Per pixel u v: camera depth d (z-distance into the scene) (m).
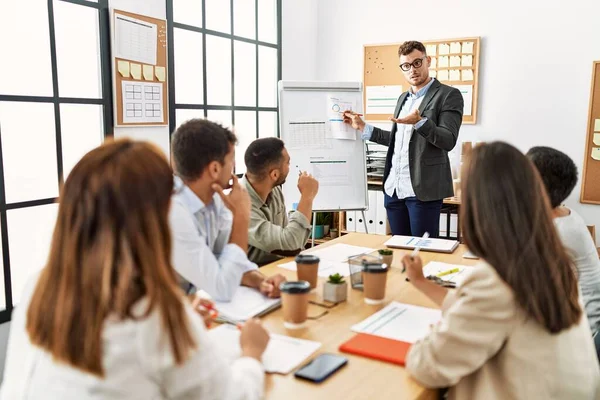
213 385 0.86
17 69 2.70
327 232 4.88
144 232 0.81
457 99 3.39
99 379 0.79
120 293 0.78
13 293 2.76
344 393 1.14
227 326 1.48
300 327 1.51
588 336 1.31
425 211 3.50
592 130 3.98
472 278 1.19
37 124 2.81
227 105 4.19
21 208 2.75
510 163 1.18
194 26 3.80
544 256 1.15
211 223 1.90
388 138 3.72
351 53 4.94
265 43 4.49
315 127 3.72
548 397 1.17
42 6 2.77
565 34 4.02
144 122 3.31
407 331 1.46
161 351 0.81
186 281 1.79
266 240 2.26
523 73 4.20
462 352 1.15
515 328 1.16
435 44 4.50
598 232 4.06
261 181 2.34
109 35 3.06
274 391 1.15
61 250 0.82
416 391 1.16
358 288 1.86
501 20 4.24
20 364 0.92
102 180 0.80
